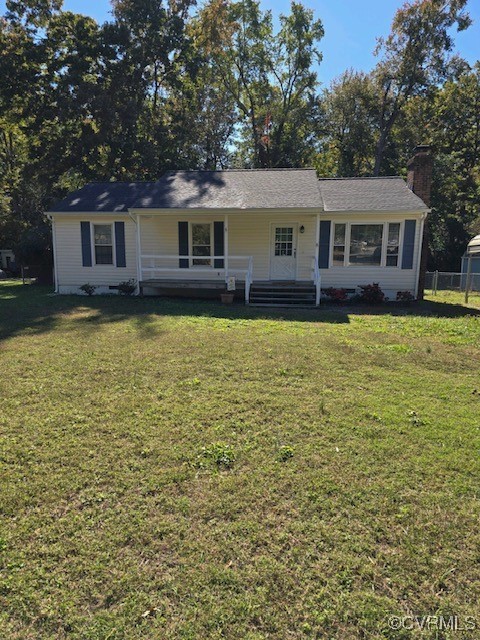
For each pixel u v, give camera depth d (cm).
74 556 248
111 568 240
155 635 201
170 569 240
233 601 220
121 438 387
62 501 297
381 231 1335
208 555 250
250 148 3375
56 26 2130
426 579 236
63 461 347
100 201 1481
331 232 1359
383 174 3120
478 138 3114
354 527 275
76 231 1455
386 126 2948
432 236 2888
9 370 571
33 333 797
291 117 3006
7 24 2119
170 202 1294
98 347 691
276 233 1402
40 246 1798
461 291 1836
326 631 205
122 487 314
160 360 621
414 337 807
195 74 2391
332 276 1376
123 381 532
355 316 1043
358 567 243
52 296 1370
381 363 625
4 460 348
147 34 2219
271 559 248
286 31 2898
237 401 473
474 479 330
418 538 266
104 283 1475
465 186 3109
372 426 416
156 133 2327
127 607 216
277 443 381
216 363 609
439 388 526
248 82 3036
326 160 3431
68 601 219
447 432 405
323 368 595
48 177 2236
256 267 1423
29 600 219
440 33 2616
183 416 433
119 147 2170
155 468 338
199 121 2911
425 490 315
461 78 2991
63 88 2095
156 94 2412
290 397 487
